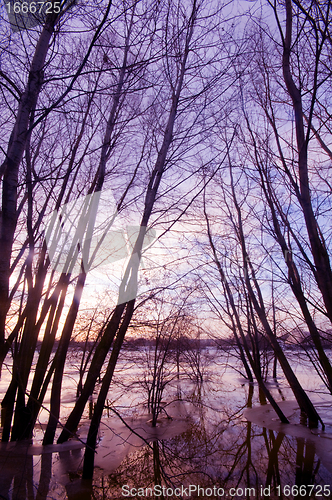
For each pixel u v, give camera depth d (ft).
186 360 43.39
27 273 20.67
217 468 16.65
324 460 17.46
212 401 32.76
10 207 12.01
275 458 17.93
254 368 26.45
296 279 21.75
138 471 16.16
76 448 19.19
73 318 20.40
